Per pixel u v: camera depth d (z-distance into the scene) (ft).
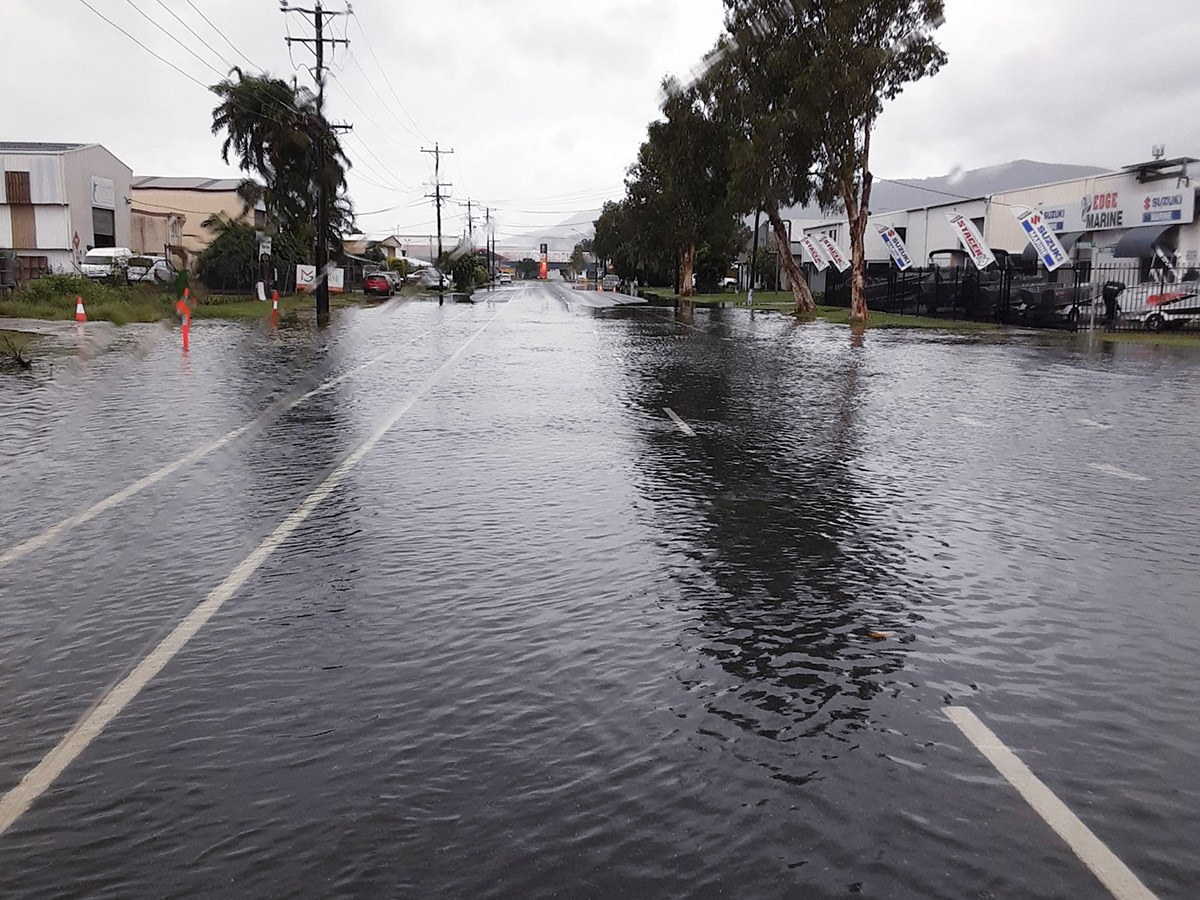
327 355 72.18
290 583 19.21
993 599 18.52
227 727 12.97
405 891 9.48
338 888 9.52
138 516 24.54
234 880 9.65
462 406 45.19
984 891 9.46
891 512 25.63
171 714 13.38
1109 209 130.11
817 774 11.71
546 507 25.64
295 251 197.36
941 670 15.03
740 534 23.16
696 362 69.67
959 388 55.52
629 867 9.84
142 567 20.33
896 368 67.41
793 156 142.10
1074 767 11.95
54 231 189.57
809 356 76.59
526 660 15.30
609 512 25.16
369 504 25.85
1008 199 158.61
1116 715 13.47
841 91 131.44
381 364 65.57
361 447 34.35
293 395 48.78
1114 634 16.69
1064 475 30.91
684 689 14.23
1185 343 95.20
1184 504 26.86
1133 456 34.47
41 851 10.14
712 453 33.96
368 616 17.34
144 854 10.09
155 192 238.07
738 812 10.84
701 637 16.37
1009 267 135.23
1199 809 11.01
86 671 14.92
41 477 29.12
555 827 10.56
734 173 154.40
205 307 134.92
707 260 298.76
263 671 14.88
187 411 43.01
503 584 19.15
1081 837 10.40
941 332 113.39
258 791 11.32
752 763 11.98
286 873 9.76
